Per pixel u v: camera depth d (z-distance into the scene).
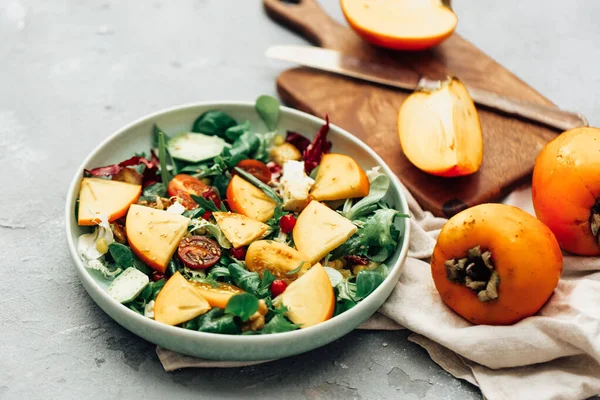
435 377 0.65
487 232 0.63
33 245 0.72
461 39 0.90
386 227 0.68
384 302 0.67
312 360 0.66
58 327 0.67
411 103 0.78
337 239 0.67
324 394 0.64
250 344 0.61
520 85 0.85
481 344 0.64
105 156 0.73
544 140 0.79
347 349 0.67
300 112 0.77
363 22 0.86
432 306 0.68
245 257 0.67
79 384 0.64
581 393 0.63
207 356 0.63
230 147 0.75
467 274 0.64
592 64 0.90
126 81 0.87
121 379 0.64
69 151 0.80
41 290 0.69
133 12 0.95
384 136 0.80
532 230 0.64
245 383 0.64
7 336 0.66
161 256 0.66
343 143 0.75
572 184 0.68
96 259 0.67
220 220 0.68
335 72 0.85
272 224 0.70
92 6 0.95
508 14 0.96
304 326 0.63
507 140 0.79
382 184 0.71
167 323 0.63
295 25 0.92
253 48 0.91
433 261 0.66
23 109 0.83
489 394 0.63
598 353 0.63
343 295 0.65
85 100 0.84
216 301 0.63
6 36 0.90
